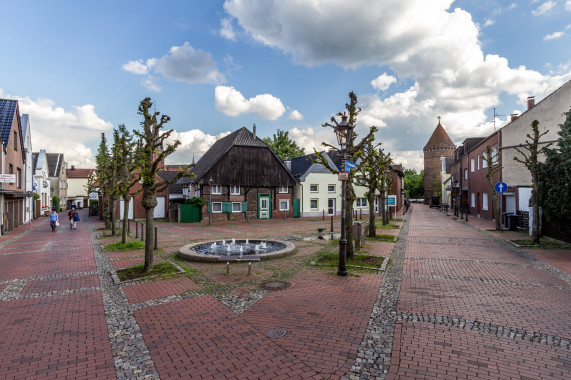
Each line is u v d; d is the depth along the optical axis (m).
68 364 4.48
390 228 20.86
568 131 13.48
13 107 25.86
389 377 4.03
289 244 13.72
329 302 6.72
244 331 5.39
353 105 11.65
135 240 16.55
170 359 4.57
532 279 8.38
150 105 10.42
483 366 4.25
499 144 24.31
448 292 7.36
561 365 4.26
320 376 4.07
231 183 31.42
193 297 7.24
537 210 13.98
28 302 7.11
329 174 36.84
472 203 33.72
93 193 26.66
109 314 6.35
